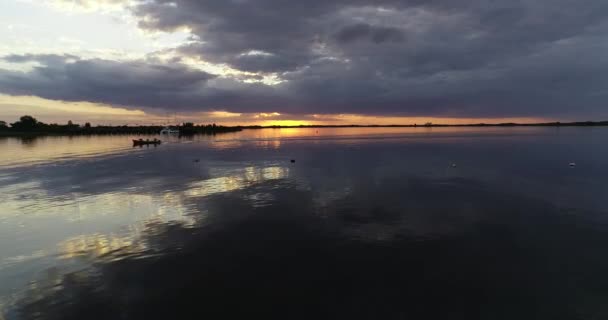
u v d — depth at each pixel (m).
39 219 19.06
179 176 32.44
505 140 82.00
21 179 32.22
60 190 26.75
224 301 10.38
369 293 10.69
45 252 14.33
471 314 9.62
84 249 14.55
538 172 31.73
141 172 35.44
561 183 26.41
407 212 18.94
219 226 17.00
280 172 33.94
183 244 14.79
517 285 11.07
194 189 26.09
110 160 47.03
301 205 20.66
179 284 11.41
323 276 11.76
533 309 9.81
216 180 29.94
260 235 15.66
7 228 17.62
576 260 12.77
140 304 10.28
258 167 37.94
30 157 51.75
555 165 35.75
